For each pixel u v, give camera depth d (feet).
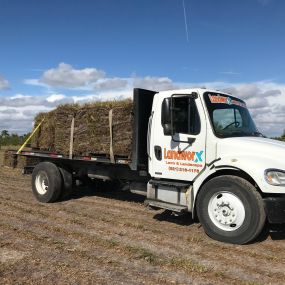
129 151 24.99
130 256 17.83
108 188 34.65
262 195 19.83
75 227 22.67
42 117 32.01
